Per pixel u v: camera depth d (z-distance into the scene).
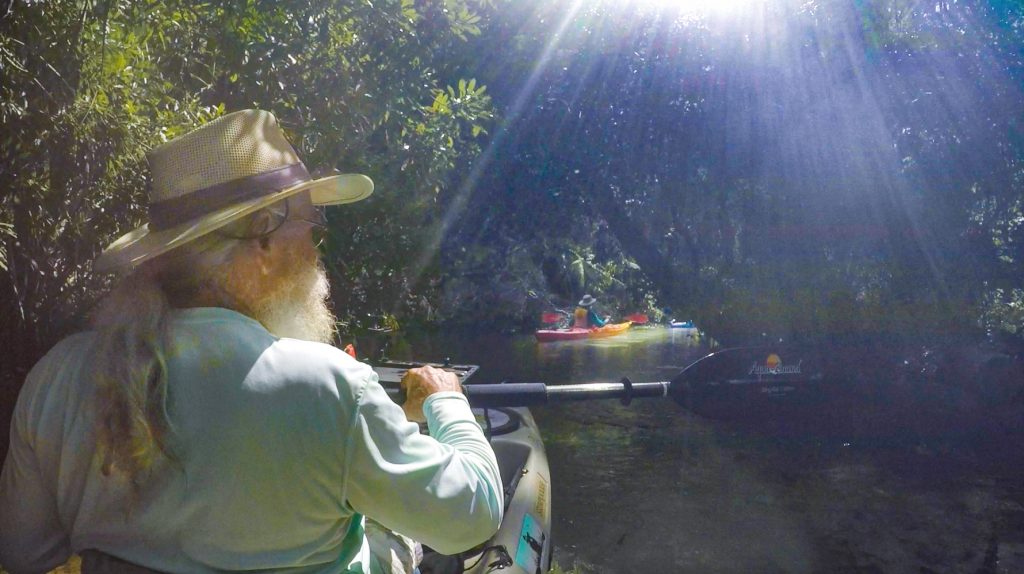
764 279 9.48
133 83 3.35
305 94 4.51
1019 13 8.41
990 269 9.00
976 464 6.96
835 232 9.11
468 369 3.53
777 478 6.68
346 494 1.33
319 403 1.30
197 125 3.49
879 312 9.01
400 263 5.24
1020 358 8.22
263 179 1.38
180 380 1.29
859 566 5.02
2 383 3.18
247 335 1.32
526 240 11.85
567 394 3.24
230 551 1.30
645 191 10.02
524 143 9.38
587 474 6.86
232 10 4.01
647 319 23.03
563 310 22.00
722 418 4.23
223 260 1.38
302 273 1.46
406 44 4.84
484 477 1.47
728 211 9.62
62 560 1.52
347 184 1.59
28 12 2.87
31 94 2.88
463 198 8.76
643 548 5.24
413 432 1.39
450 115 5.30
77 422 1.34
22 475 1.42
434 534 1.38
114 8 3.22
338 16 4.46
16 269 3.09
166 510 1.28
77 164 3.04
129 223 3.31
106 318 1.36
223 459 1.27
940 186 8.90
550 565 4.54
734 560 5.11
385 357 5.81
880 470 6.73
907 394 7.59
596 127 9.52
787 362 4.38
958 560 5.16
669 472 6.85
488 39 8.17
